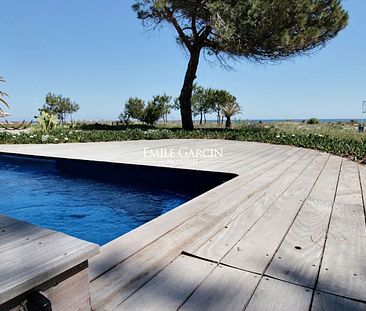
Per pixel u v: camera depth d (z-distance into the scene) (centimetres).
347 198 221
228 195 224
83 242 75
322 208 195
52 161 522
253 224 164
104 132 906
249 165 386
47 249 70
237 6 916
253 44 1005
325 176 308
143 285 103
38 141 750
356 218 175
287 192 238
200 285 103
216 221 166
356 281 107
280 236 148
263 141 739
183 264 119
